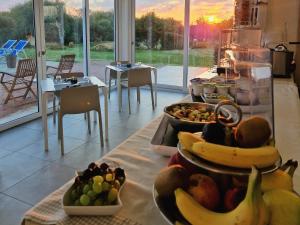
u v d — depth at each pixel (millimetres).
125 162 1185
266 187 699
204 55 5562
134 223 851
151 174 1101
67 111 3188
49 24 4379
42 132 3754
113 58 6090
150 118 4316
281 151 1298
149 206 922
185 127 1281
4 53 3812
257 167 700
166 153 1216
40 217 884
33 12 4051
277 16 3895
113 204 911
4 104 3939
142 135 1453
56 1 4461
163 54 5930
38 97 4289
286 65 3115
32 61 4156
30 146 3332
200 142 793
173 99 5355
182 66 5805
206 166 753
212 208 717
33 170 2809
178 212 753
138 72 4586
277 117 1747
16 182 2596
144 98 5395
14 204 2297
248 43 2773
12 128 3871
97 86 3311
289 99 2180
